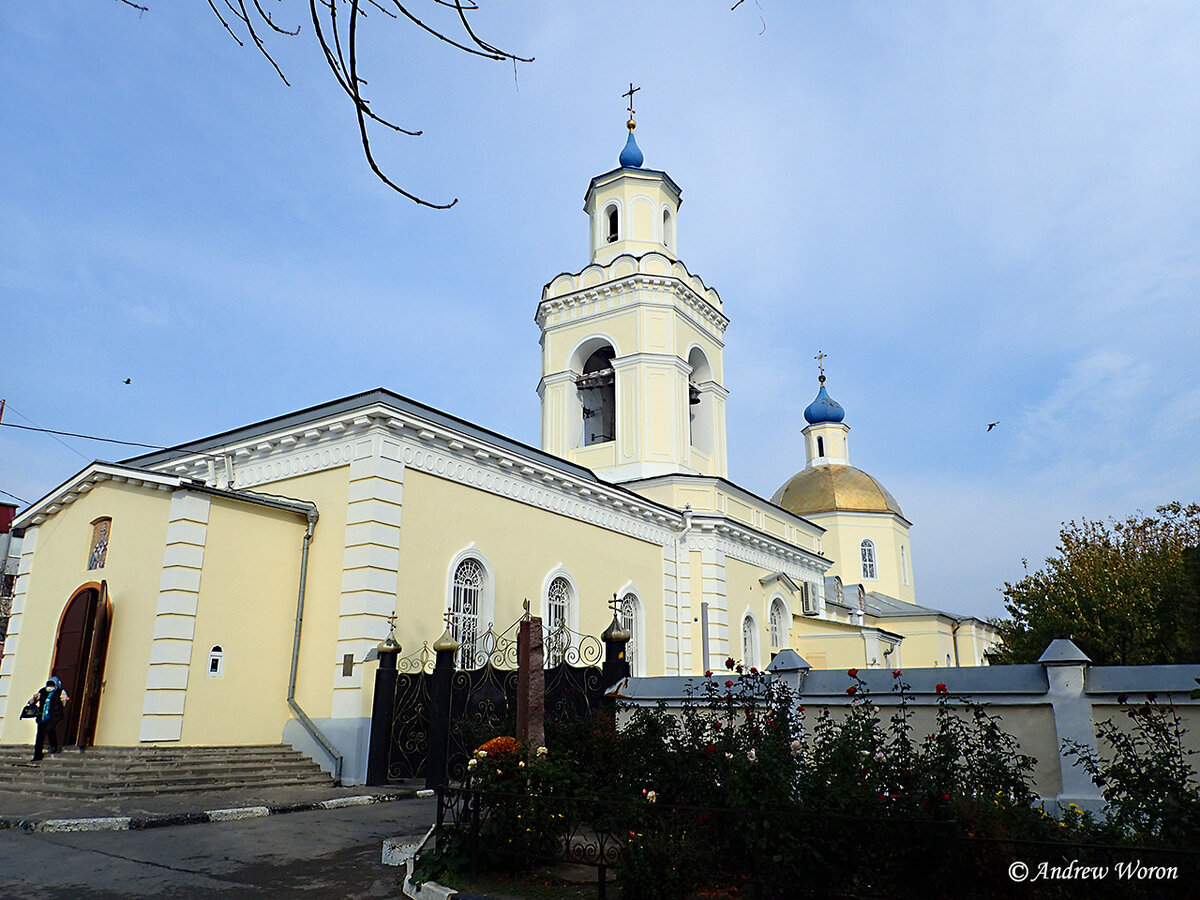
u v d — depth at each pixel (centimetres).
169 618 1428
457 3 338
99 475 1634
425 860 798
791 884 645
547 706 1505
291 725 1536
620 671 1622
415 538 1631
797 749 848
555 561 1991
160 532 1506
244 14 345
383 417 1587
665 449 2642
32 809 1138
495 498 1852
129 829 1028
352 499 1594
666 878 677
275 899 748
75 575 1662
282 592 1594
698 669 2398
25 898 744
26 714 1446
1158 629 1902
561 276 2914
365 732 1462
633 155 3053
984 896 615
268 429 1783
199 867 855
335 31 323
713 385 2948
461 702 1497
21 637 1750
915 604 4928
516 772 844
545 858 767
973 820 657
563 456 2755
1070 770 868
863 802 686
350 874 833
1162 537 2303
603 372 2783
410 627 1584
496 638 1761
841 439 5153
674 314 2759
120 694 1470
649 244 2928
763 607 2758
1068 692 888
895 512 4866
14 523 1816
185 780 1291
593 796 849
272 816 1137
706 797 830
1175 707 845
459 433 1730
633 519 2316
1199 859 580
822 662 2962
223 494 1518
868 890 652
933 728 963
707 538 2502
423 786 1402
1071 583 2194
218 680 1469
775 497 5094
